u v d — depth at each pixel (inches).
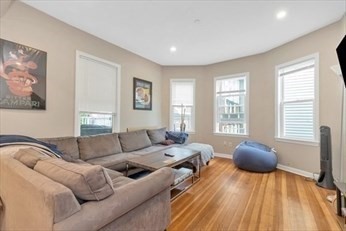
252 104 181.9
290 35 137.4
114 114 158.7
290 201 95.6
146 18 115.0
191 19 115.6
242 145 159.9
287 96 153.9
